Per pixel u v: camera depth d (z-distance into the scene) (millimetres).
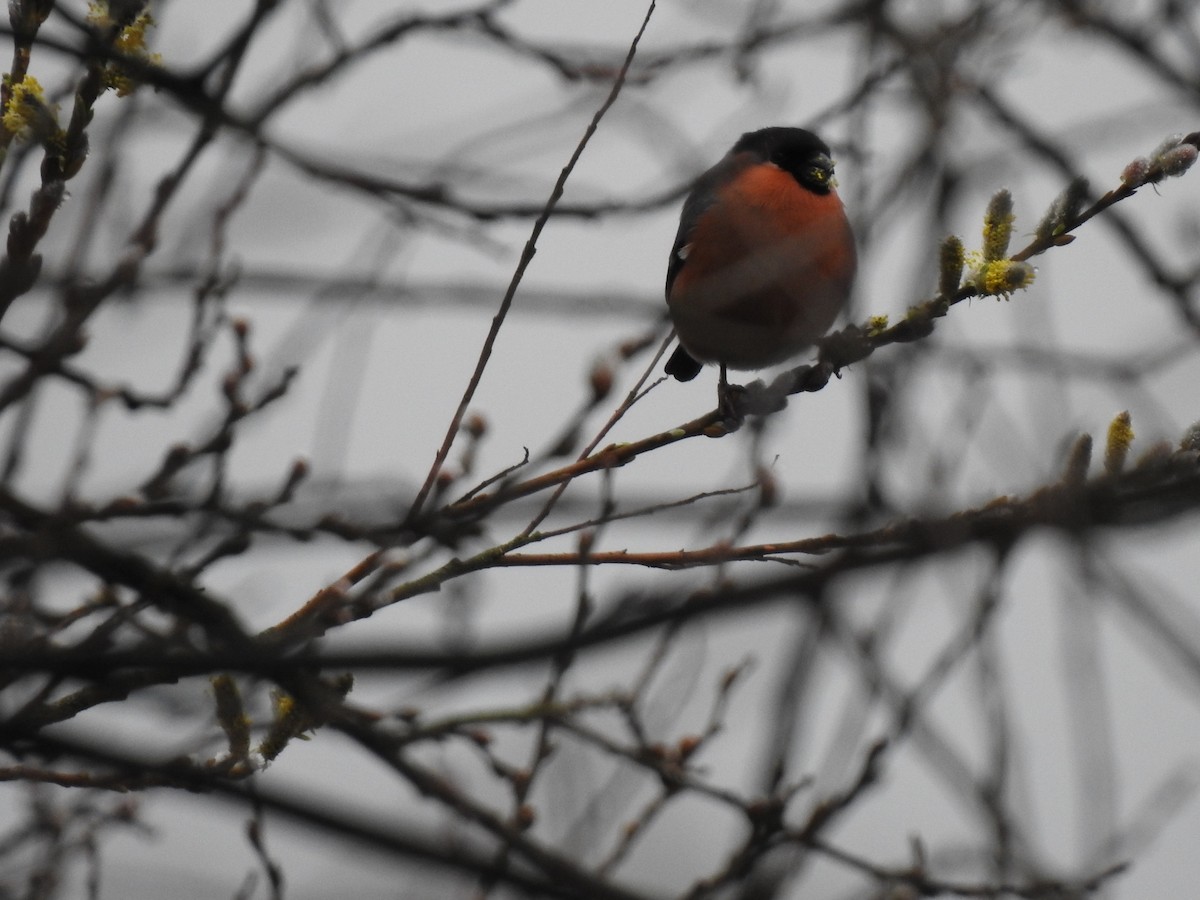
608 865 7305
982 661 5773
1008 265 6117
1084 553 5047
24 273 5820
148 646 5410
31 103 5844
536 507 6203
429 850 3320
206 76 6977
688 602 3799
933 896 6844
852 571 3807
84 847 7527
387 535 6129
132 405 6773
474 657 3377
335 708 5492
